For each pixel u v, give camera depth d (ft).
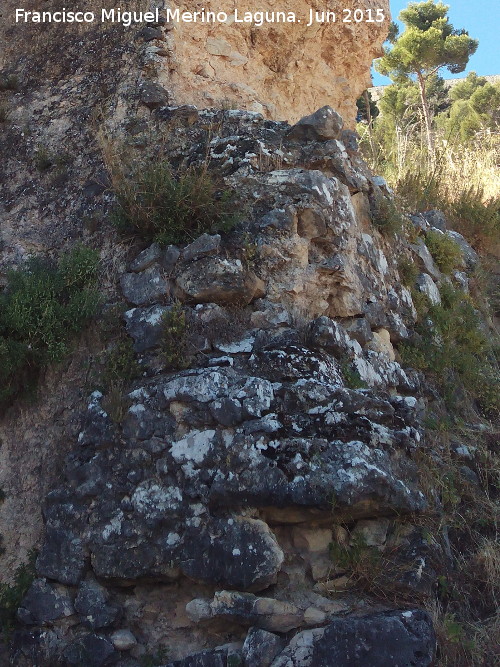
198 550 13.84
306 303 16.87
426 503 14.89
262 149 18.21
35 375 17.39
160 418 15.03
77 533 14.92
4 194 20.86
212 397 14.67
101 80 21.81
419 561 14.03
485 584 14.96
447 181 33.37
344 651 12.51
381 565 13.96
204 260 16.42
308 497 13.50
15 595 15.01
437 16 74.38
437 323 21.22
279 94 25.16
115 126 20.57
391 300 19.17
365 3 27.02
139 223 17.72
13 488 16.51
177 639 14.10
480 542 15.85
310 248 17.29
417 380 18.58
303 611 13.29
